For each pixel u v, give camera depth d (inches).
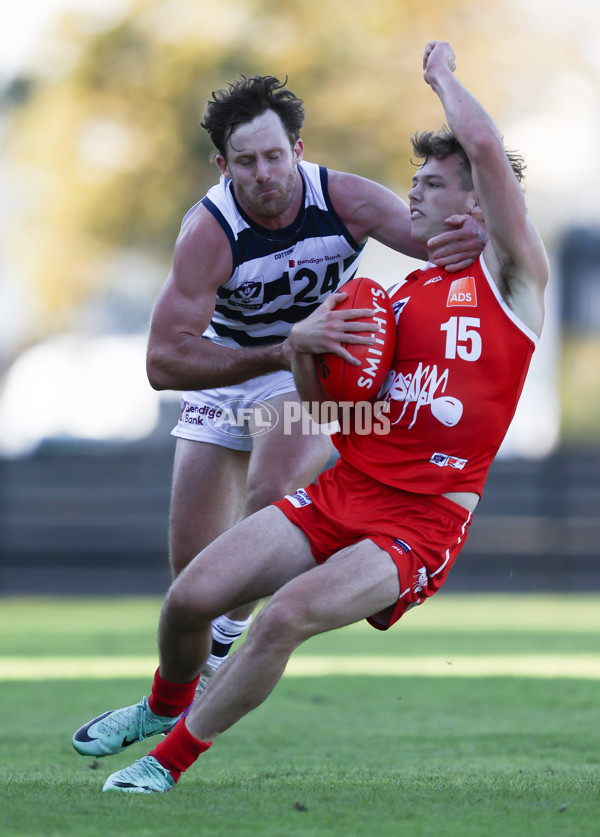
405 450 514.0
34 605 1945.1
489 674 1082.7
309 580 484.1
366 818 453.1
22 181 3213.6
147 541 2192.4
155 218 3009.4
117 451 2593.5
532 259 506.0
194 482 673.6
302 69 2800.2
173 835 422.9
